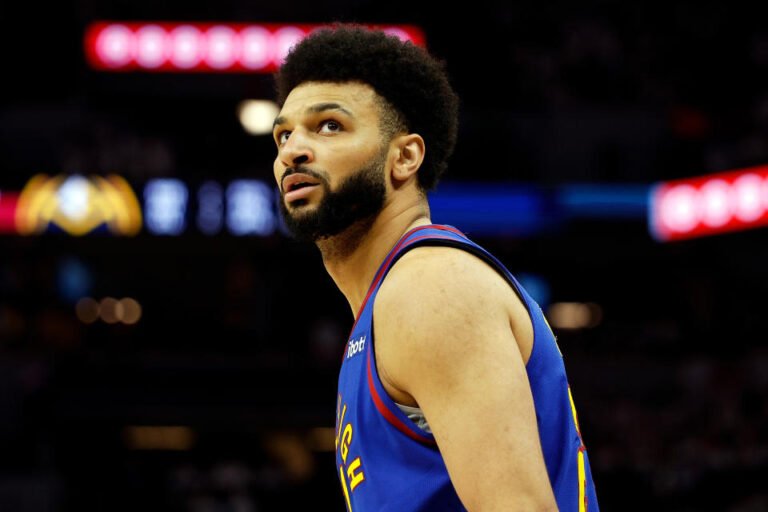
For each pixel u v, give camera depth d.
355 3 32.16
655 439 24.91
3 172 30.56
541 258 35.28
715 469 21.86
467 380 3.51
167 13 31.91
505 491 3.38
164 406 27.31
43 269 30.58
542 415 3.86
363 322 3.97
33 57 31.53
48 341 29.11
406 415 3.75
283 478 25.94
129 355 28.55
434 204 31.06
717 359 29.17
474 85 32.03
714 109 32.72
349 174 4.09
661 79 33.12
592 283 36.50
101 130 31.11
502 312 3.69
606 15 33.97
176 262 37.75
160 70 30.81
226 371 27.94
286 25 30.83
